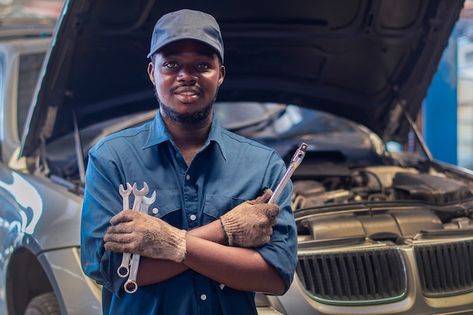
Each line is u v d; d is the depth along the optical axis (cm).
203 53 194
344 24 375
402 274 276
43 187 341
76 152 362
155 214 195
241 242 190
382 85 429
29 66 431
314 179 372
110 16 322
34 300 336
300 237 288
